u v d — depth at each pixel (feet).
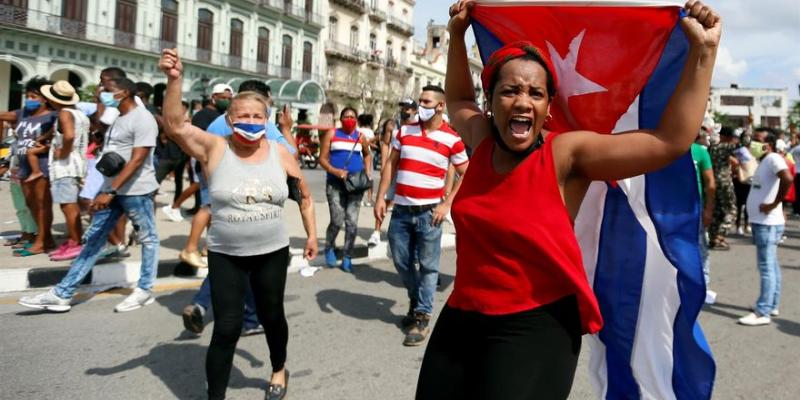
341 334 14.01
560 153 5.56
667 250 6.95
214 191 9.42
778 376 12.12
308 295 17.43
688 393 7.13
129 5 91.45
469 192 5.98
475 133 6.61
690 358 7.07
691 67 5.15
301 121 94.38
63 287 14.46
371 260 23.00
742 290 20.12
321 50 134.82
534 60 5.54
